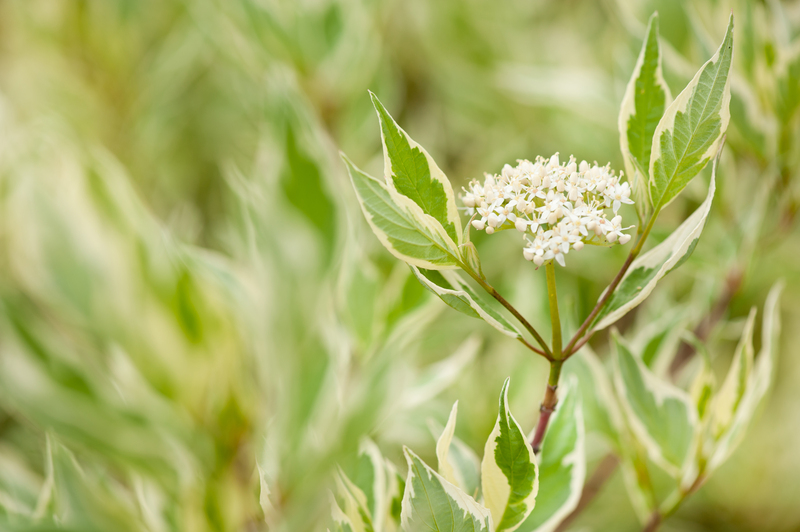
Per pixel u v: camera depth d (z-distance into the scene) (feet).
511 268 3.02
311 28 2.76
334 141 2.87
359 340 2.28
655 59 1.78
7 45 3.49
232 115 3.72
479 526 1.74
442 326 2.88
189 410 2.03
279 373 2.12
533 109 3.64
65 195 1.94
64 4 3.22
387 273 2.81
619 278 1.73
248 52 2.87
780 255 2.80
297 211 2.13
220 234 3.25
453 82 3.88
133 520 2.03
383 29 3.65
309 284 2.13
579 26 4.07
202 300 2.01
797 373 3.50
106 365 1.99
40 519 1.99
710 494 3.21
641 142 1.79
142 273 1.97
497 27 3.89
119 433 2.00
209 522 2.05
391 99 3.18
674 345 2.42
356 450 2.04
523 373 2.61
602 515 2.90
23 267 1.94
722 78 1.67
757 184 2.67
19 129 2.22
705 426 2.02
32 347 1.96
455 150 3.92
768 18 2.59
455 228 1.73
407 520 1.74
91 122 3.22
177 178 3.60
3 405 2.52
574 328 2.23
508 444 1.75
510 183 1.74
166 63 3.33
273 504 2.00
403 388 2.12
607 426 2.16
